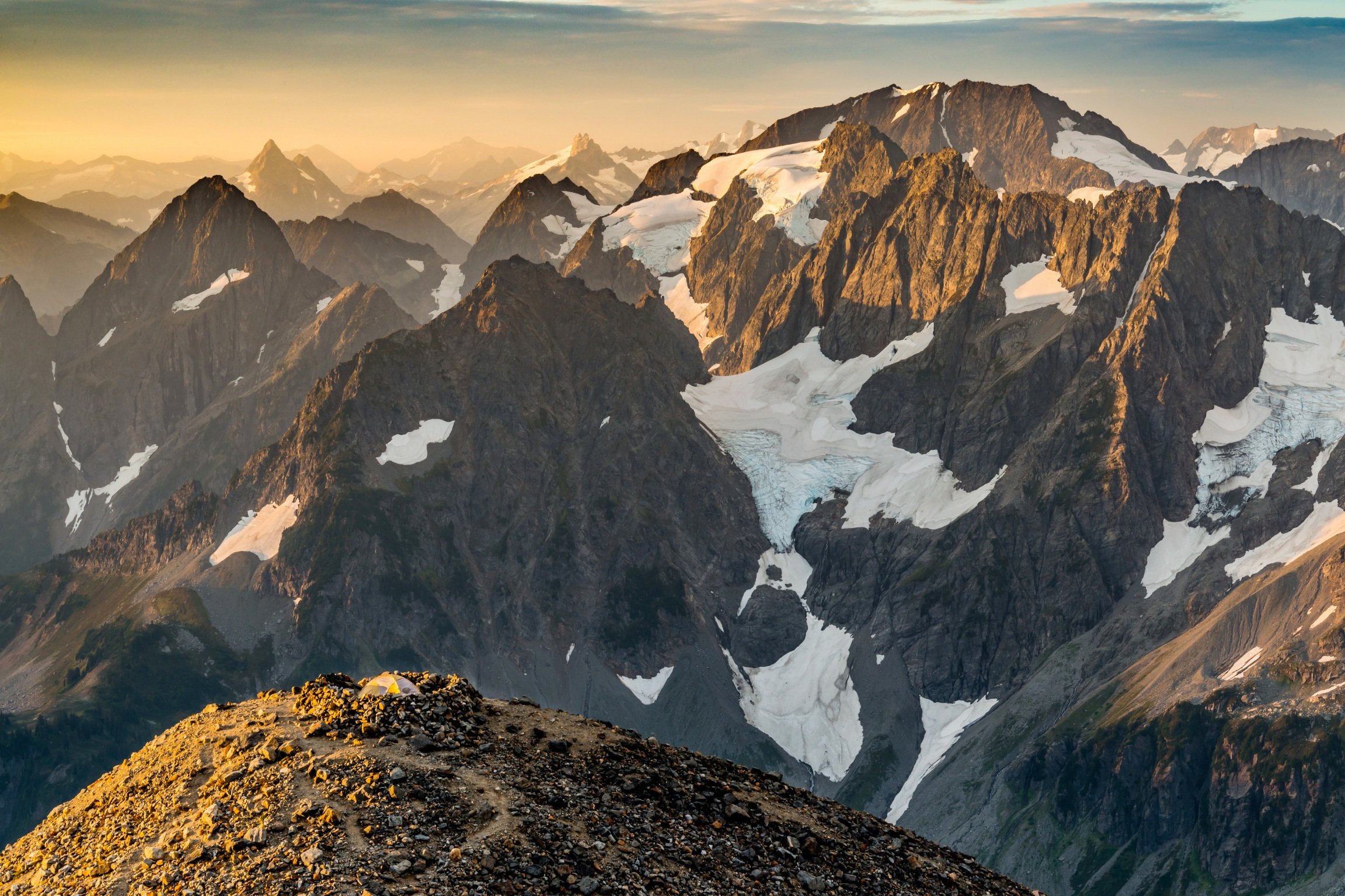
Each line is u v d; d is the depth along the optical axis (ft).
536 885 129.80
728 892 138.72
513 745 160.35
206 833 136.77
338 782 142.41
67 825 149.89
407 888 125.49
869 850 163.53
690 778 165.89
